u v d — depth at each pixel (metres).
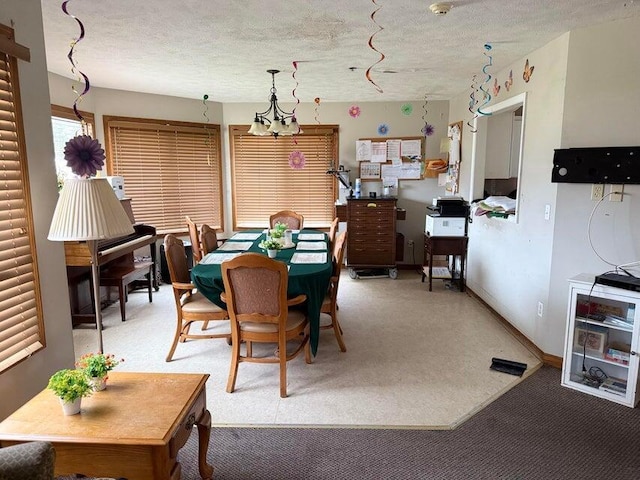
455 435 2.21
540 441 2.16
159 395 1.62
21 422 1.44
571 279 2.63
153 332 3.67
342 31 2.74
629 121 2.60
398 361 3.08
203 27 2.66
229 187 5.87
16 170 1.89
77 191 1.73
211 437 2.21
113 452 1.37
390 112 5.65
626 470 1.94
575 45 2.68
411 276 5.59
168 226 5.35
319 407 2.49
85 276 3.90
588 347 2.67
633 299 2.38
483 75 4.11
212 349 3.32
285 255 3.35
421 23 2.58
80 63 3.58
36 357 2.03
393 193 5.78
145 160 5.07
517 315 3.53
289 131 3.83
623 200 2.65
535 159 3.18
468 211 4.73
